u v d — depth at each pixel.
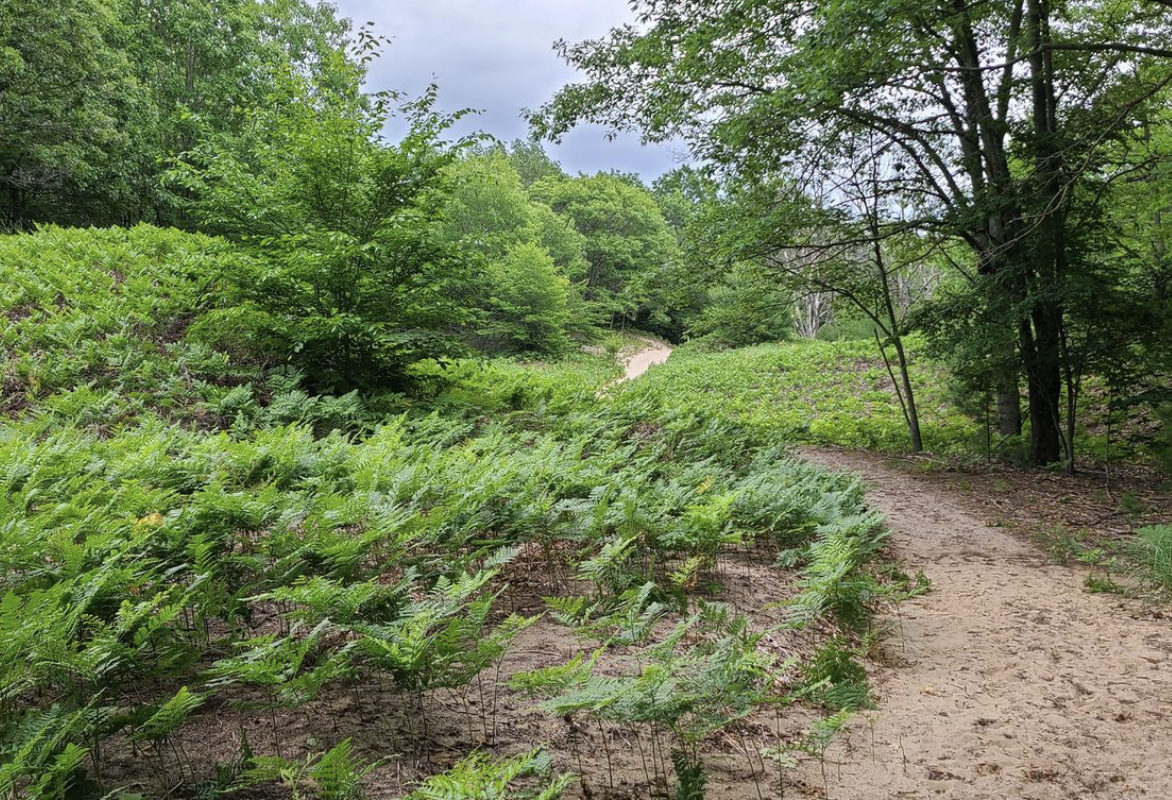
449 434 9.49
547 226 50.91
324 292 10.83
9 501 4.89
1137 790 3.26
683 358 41.31
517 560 5.77
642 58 13.27
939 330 12.85
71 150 22.23
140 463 5.66
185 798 2.55
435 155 11.28
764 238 13.51
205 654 3.68
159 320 12.84
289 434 6.95
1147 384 10.85
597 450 10.48
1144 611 5.69
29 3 20.56
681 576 4.87
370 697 3.48
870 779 3.25
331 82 11.70
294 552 4.03
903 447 14.94
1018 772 3.37
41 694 3.16
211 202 11.05
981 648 4.98
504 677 3.81
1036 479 11.38
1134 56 11.70
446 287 12.07
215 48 28.17
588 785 2.95
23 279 13.16
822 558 4.91
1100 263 11.22
